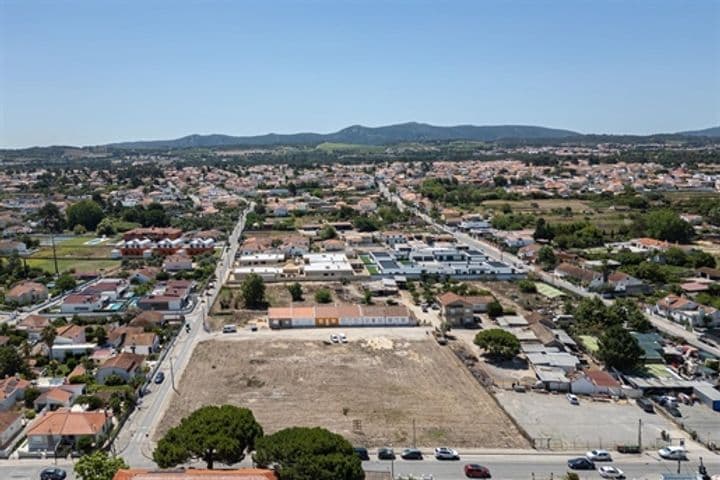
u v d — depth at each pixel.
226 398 93.50
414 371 104.50
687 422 86.00
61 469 73.00
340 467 59.75
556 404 92.12
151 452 76.56
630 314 126.75
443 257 191.12
